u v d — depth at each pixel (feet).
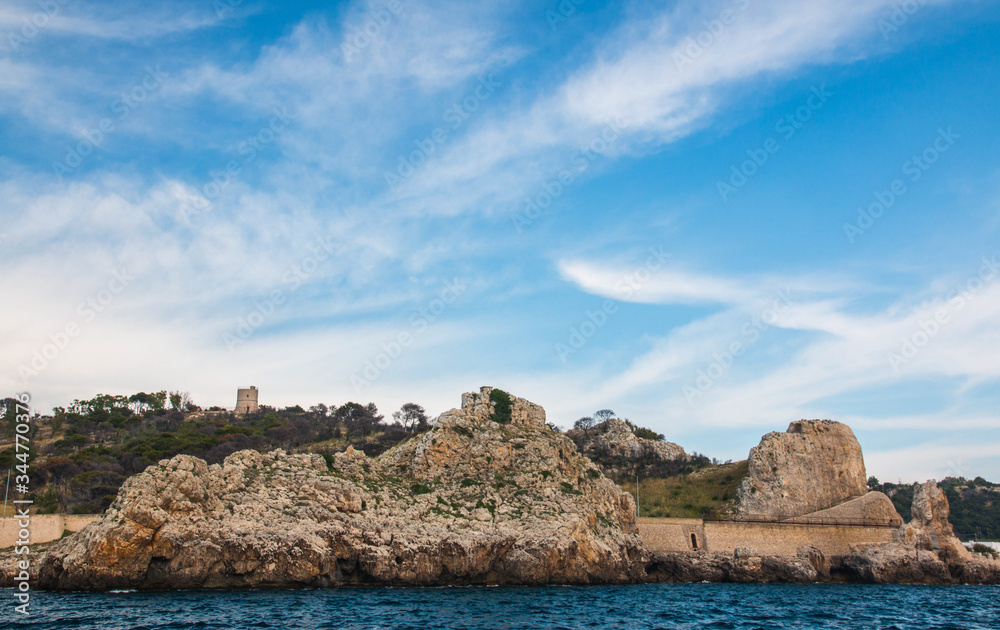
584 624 179.93
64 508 346.33
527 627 171.01
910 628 187.01
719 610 219.82
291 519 242.58
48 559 223.71
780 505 414.00
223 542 222.48
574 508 305.73
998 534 578.66
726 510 425.69
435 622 172.65
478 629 165.17
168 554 213.66
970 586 335.88
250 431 548.72
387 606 196.85
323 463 291.99
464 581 265.34
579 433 622.13
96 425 576.20
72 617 162.40
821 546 366.84
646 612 207.92
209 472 243.81
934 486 374.63
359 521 256.11
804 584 337.31
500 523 286.87
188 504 222.89
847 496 421.18
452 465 329.52
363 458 314.35
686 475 500.74
